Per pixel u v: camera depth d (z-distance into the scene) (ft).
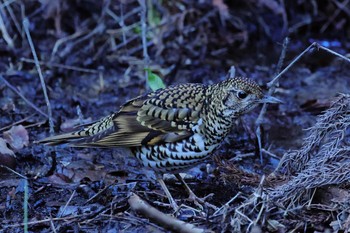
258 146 39.63
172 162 32.09
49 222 31.58
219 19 55.98
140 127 32.09
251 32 56.75
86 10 55.16
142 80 49.55
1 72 49.29
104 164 38.22
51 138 33.06
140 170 37.65
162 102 32.22
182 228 29.53
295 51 55.83
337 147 33.09
